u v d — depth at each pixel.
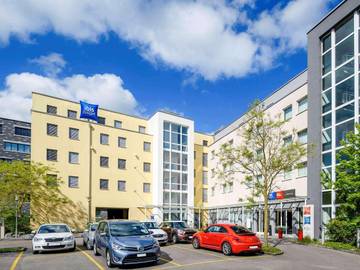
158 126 44.88
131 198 42.41
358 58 20.45
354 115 20.23
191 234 21.64
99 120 44.16
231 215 37.75
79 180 38.69
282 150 19.17
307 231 22.11
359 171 17.38
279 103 29.94
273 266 12.55
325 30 23.66
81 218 37.97
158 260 13.89
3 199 25.92
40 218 34.94
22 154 57.38
